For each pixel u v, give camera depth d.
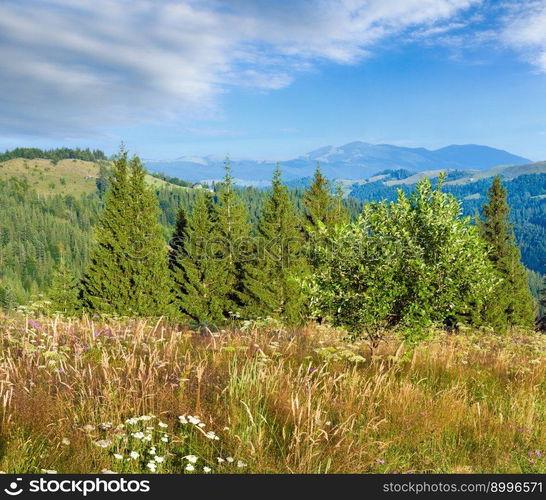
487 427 5.70
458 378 7.82
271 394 5.75
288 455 4.28
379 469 4.49
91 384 5.36
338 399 5.94
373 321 8.86
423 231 8.87
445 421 5.71
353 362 8.50
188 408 5.11
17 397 4.73
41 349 6.60
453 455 4.99
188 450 4.45
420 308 8.60
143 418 4.34
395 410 5.80
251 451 4.28
